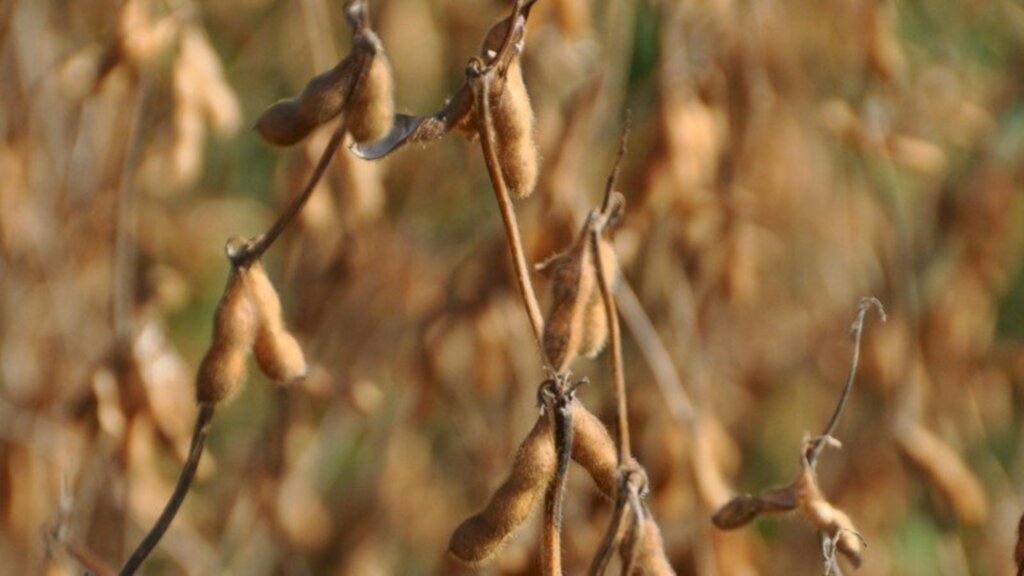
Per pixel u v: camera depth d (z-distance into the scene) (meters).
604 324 4.03
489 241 8.78
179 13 8.03
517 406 8.78
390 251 9.41
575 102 8.39
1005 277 10.53
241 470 9.20
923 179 10.40
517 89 4.11
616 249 8.41
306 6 8.20
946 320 10.15
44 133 9.12
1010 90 10.48
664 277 8.84
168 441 7.77
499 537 3.97
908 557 9.85
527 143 4.13
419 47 9.84
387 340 9.38
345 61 4.12
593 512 8.05
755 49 8.81
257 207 10.59
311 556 9.78
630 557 3.82
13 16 8.91
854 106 9.74
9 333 9.18
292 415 8.95
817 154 9.62
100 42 8.91
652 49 9.37
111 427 7.70
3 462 8.61
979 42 10.67
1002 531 10.15
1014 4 10.32
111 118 9.11
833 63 9.65
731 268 8.84
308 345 9.12
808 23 9.43
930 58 10.33
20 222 9.08
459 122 4.17
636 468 3.88
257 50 10.51
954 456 9.56
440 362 8.79
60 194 9.14
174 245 10.12
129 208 8.18
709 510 7.99
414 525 9.78
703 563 8.04
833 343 10.05
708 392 9.06
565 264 3.99
